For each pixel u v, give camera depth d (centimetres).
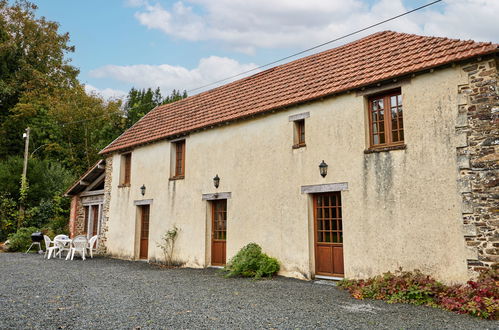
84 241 1337
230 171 1093
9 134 2616
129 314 540
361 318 528
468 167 678
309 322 505
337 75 956
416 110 756
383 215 773
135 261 1322
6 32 2712
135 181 1411
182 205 1218
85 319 510
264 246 974
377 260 768
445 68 729
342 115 870
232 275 940
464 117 696
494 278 605
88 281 848
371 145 832
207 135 1182
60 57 3086
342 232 845
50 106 2661
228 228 1068
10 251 1600
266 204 988
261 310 572
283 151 973
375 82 809
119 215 1450
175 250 1212
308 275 874
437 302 613
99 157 2638
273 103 1020
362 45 1046
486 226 646
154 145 1362
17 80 2731
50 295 675
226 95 1312
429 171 724
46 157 2547
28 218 1859
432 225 707
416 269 700
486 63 683
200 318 521
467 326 491
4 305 589
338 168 858
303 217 907
